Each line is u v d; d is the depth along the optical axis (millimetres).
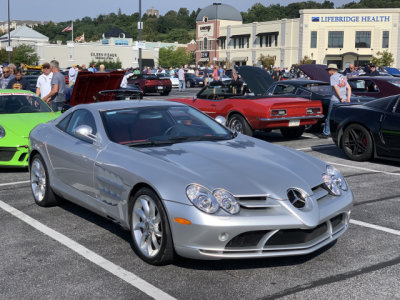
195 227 3545
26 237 4711
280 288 3547
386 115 8047
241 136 5117
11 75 11227
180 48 93688
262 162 4184
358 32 69812
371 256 4164
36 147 5672
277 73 25719
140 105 5254
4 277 3785
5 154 7496
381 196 6168
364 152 8422
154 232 3902
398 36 68438
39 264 4039
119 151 4445
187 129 4961
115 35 117500
